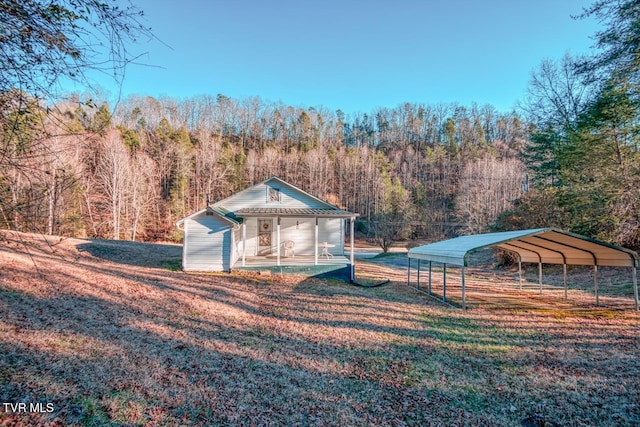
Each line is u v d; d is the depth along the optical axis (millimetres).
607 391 4703
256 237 16719
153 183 35781
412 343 6629
